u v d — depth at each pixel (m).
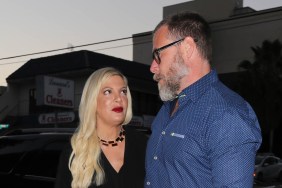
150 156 2.30
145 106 30.08
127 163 3.04
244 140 1.86
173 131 2.11
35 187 4.19
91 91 3.06
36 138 4.64
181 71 2.17
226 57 45.47
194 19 2.18
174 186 2.07
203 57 2.16
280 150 37.38
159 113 2.44
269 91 34.44
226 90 2.12
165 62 2.21
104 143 3.08
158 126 2.35
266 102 34.56
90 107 3.04
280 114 34.75
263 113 34.81
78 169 2.94
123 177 3.00
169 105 2.35
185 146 2.03
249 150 1.86
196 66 2.16
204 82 2.12
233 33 45.22
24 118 27.75
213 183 1.91
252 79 34.91
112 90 3.05
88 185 2.93
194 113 2.05
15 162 4.54
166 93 2.25
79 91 26.36
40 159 4.38
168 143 2.12
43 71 27.69
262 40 43.19
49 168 4.23
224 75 43.19
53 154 4.32
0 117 28.44
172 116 2.19
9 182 4.42
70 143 3.10
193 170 2.01
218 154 1.89
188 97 2.12
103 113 3.04
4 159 4.66
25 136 4.82
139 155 3.12
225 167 1.85
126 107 3.12
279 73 35.16
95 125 3.07
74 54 27.91
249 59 43.88
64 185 3.03
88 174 2.92
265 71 34.94
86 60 26.23
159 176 2.18
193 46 2.15
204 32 2.17
